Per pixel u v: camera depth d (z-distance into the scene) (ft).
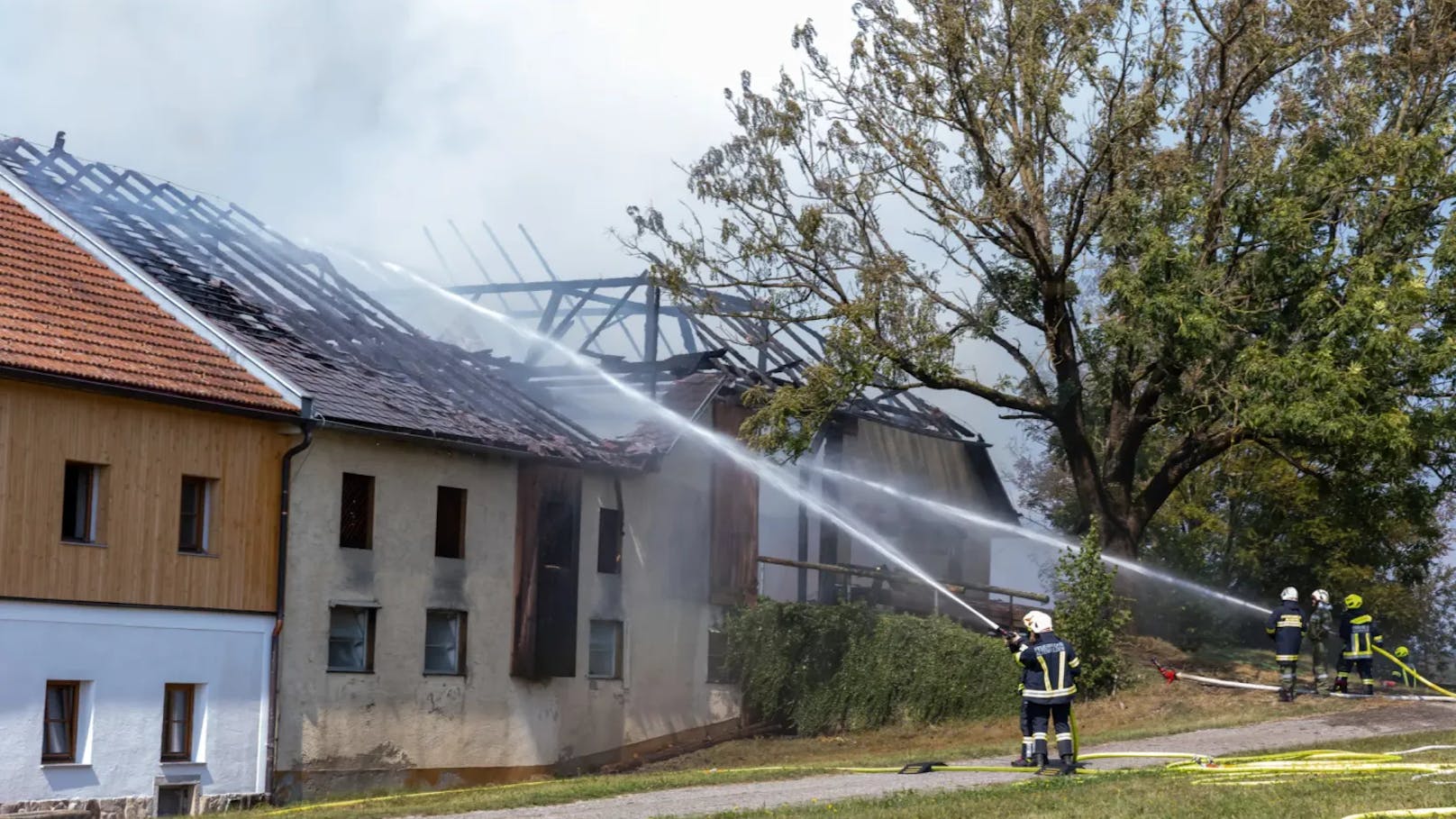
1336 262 94.12
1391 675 124.47
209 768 67.87
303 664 72.69
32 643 61.98
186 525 69.00
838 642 95.96
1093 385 106.01
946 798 47.11
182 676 67.36
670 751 93.30
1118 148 94.68
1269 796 43.52
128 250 84.64
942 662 92.89
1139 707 88.58
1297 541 132.16
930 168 98.68
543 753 85.35
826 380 93.71
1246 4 95.66
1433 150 92.07
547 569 86.12
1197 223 96.89
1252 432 100.01
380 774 75.82
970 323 102.94
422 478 79.71
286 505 72.18
